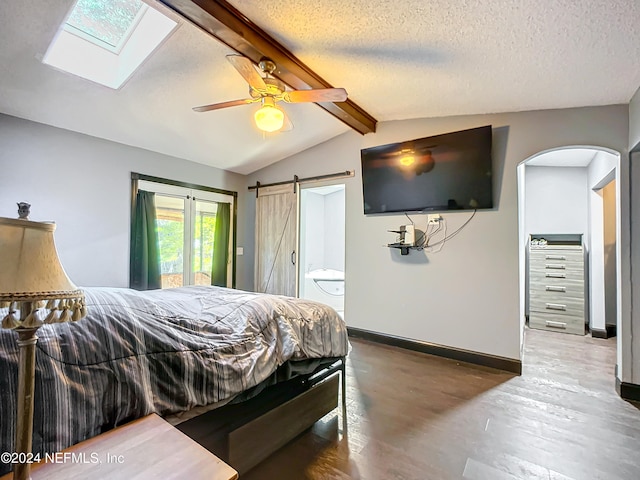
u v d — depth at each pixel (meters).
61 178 3.37
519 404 2.43
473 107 3.16
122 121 3.38
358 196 4.20
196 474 0.93
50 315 0.88
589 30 1.70
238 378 1.56
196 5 1.82
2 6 1.85
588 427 2.12
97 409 1.13
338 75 2.70
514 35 1.85
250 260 5.39
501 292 3.22
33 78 2.56
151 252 4.09
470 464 1.75
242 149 4.43
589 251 4.73
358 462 1.76
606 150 2.73
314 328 2.12
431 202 3.56
